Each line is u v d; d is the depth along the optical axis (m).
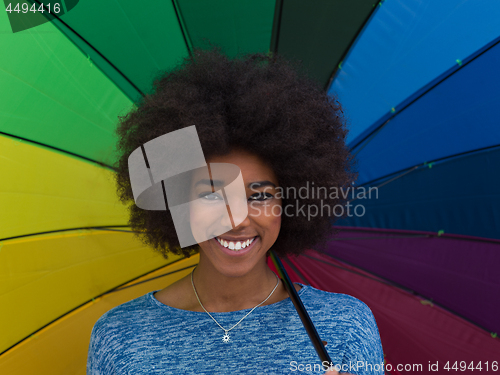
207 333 0.65
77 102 0.86
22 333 0.87
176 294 0.70
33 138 0.85
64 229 0.88
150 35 0.88
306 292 0.72
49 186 0.87
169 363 0.63
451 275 0.90
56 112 0.86
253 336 0.65
